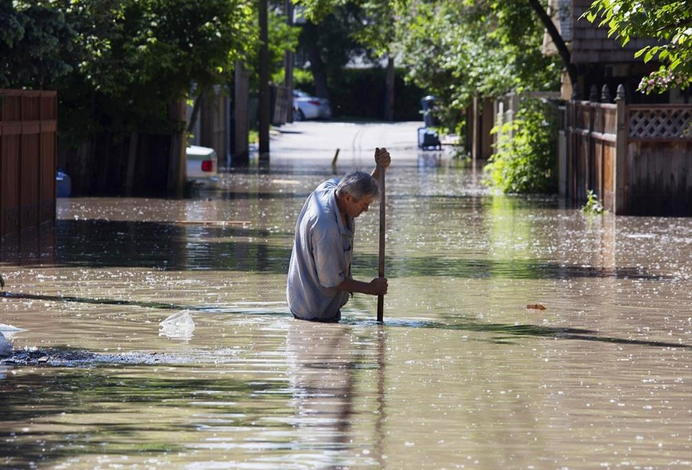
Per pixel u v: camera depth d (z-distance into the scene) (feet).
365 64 624.18
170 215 149.59
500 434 42.93
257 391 49.78
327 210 69.46
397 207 165.99
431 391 50.16
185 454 40.06
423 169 268.00
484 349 60.75
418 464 39.01
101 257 103.45
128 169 197.26
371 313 73.51
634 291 84.53
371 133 461.37
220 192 192.34
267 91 323.98
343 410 46.50
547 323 69.87
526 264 100.89
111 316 70.74
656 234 128.88
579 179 178.70
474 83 286.25
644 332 66.74
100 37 149.28
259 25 320.91
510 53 236.84
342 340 63.05
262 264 98.84
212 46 191.11
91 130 194.80
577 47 188.55
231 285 85.61
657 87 95.35
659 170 153.89
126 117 196.75
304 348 60.39
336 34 598.34
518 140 203.41
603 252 110.63
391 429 43.57
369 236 125.08
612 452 40.60
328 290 69.97
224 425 43.88
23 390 49.62
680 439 42.34
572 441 41.98
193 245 114.11
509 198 185.88
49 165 138.51
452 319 71.20
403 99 605.31
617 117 153.89
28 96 128.06
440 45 335.67
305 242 69.87
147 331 65.31
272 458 39.58
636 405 47.85
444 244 117.19
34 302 76.43
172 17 192.34
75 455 39.83
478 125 306.35
